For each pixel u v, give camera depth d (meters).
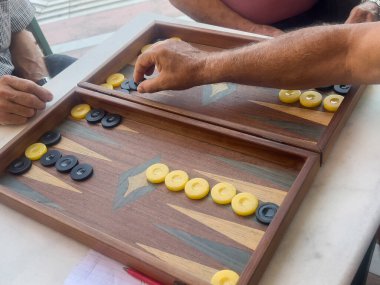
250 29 1.31
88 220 0.74
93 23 2.26
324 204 0.70
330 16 1.33
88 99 0.96
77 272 0.68
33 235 0.74
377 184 0.72
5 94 0.92
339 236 0.65
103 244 0.67
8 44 1.36
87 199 0.78
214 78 0.86
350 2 1.29
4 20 1.33
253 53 0.81
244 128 0.80
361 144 0.79
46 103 0.98
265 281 0.62
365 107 0.86
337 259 0.63
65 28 2.26
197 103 0.93
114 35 1.18
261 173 0.77
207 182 0.76
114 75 1.04
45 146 0.89
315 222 0.68
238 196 0.72
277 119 0.86
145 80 0.95
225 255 0.66
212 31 1.06
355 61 0.72
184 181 0.77
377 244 1.33
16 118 0.94
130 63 1.08
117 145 0.87
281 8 1.30
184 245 0.68
